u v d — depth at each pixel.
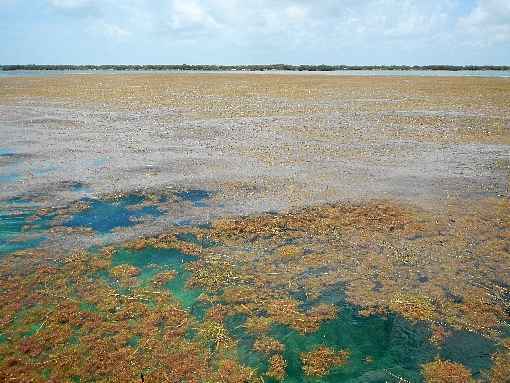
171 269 10.81
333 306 9.30
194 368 7.58
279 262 11.09
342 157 20.17
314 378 7.46
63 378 7.32
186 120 30.09
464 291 9.77
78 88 53.69
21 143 23.14
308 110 34.06
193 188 16.27
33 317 8.88
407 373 7.54
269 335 8.45
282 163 19.27
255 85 59.44
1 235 12.48
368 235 12.43
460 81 66.81
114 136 24.92
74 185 16.56
